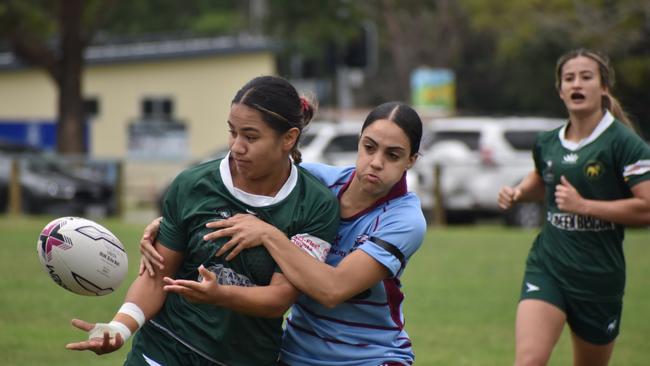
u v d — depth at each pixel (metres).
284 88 14.97
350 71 70.25
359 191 15.95
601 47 100.31
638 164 20.95
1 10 85.81
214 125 114.56
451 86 110.56
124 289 38.03
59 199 70.44
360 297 15.89
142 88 117.50
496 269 45.00
